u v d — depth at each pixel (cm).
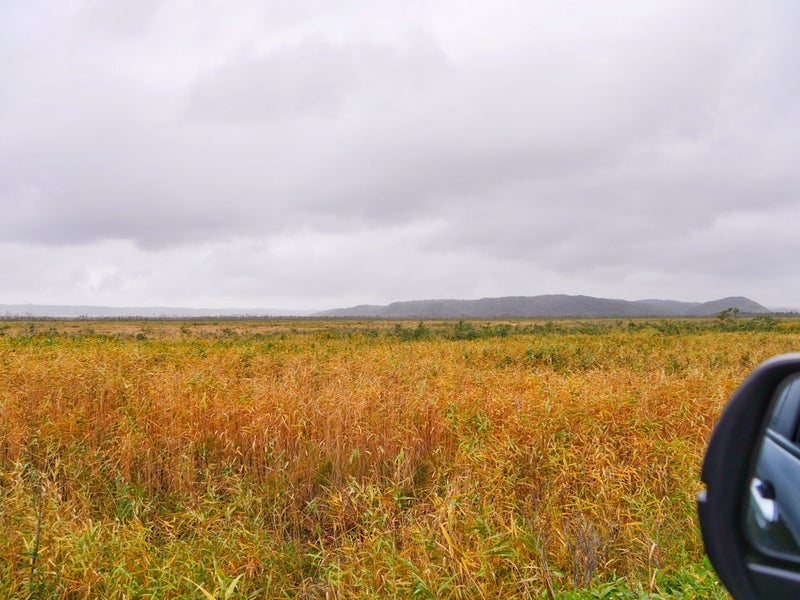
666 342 1908
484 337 2550
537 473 535
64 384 867
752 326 3288
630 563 402
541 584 379
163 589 388
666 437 645
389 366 1108
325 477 625
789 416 177
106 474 625
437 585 370
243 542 471
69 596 408
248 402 725
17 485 543
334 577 412
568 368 1344
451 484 538
